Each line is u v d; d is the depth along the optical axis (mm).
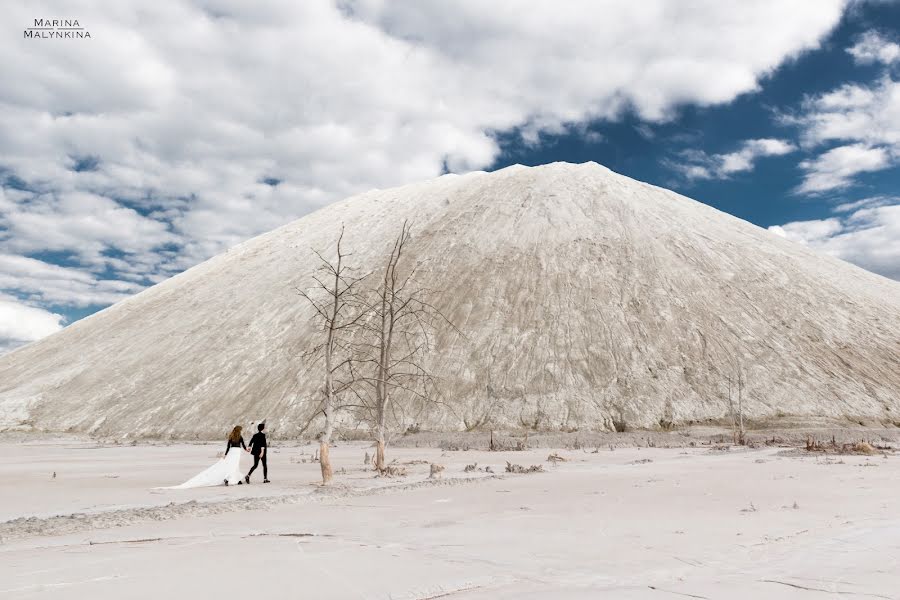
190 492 16547
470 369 61500
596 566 6898
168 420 67125
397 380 59969
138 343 90188
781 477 17375
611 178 98562
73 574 6582
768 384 56000
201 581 6223
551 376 59562
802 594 5598
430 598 5598
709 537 8602
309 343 71062
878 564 6879
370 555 7590
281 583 6145
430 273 77938
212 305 93875
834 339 62625
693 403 54625
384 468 22266
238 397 67250
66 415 74812
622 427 52875
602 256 76312
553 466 23891
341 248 94688
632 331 64188
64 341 104500
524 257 77938
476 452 37250
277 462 30172
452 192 104375
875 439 42562
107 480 20844
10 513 12742
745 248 80250
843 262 89188
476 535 8992
